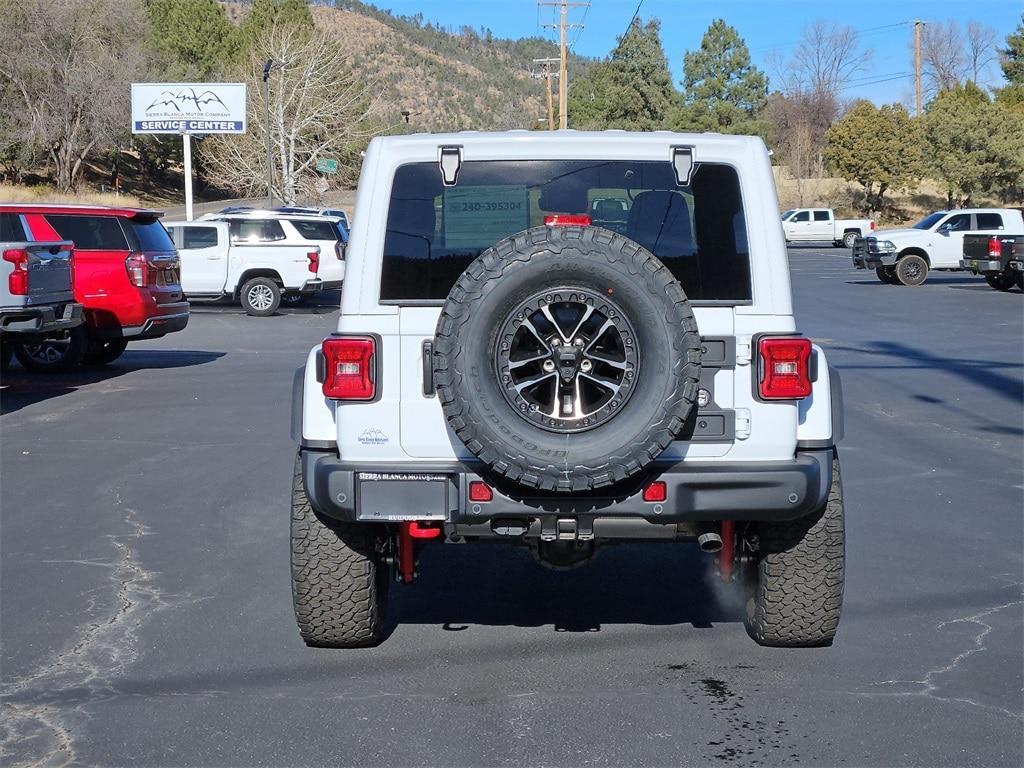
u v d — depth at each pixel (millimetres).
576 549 5129
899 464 9672
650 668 5152
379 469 4664
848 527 7656
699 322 4715
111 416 12188
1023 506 8227
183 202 87438
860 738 4395
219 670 5148
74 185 76562
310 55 68125
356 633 5262
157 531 7605
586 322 4336
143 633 5648
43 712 4684
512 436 4316
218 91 45312
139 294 15445
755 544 5172
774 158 96438
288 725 4539
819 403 4863
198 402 13117
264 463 9750
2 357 16016
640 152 4828
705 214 4805
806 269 40594
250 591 6332
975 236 29609
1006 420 11750
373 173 4805
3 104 71500
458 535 4984
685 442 4691
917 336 19656
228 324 23391
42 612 5973
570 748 4309
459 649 5418
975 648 5395
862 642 5477
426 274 4781
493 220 4824
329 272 25953
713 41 87750
